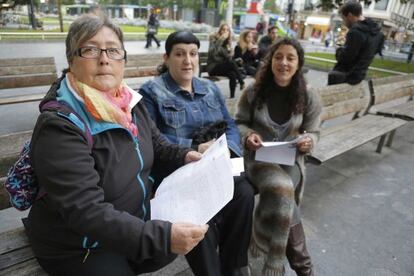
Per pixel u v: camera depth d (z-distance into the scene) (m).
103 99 1.32
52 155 1.14
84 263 1.31
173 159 1.80
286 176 2.13
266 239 2.00
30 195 1.31
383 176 3.69
